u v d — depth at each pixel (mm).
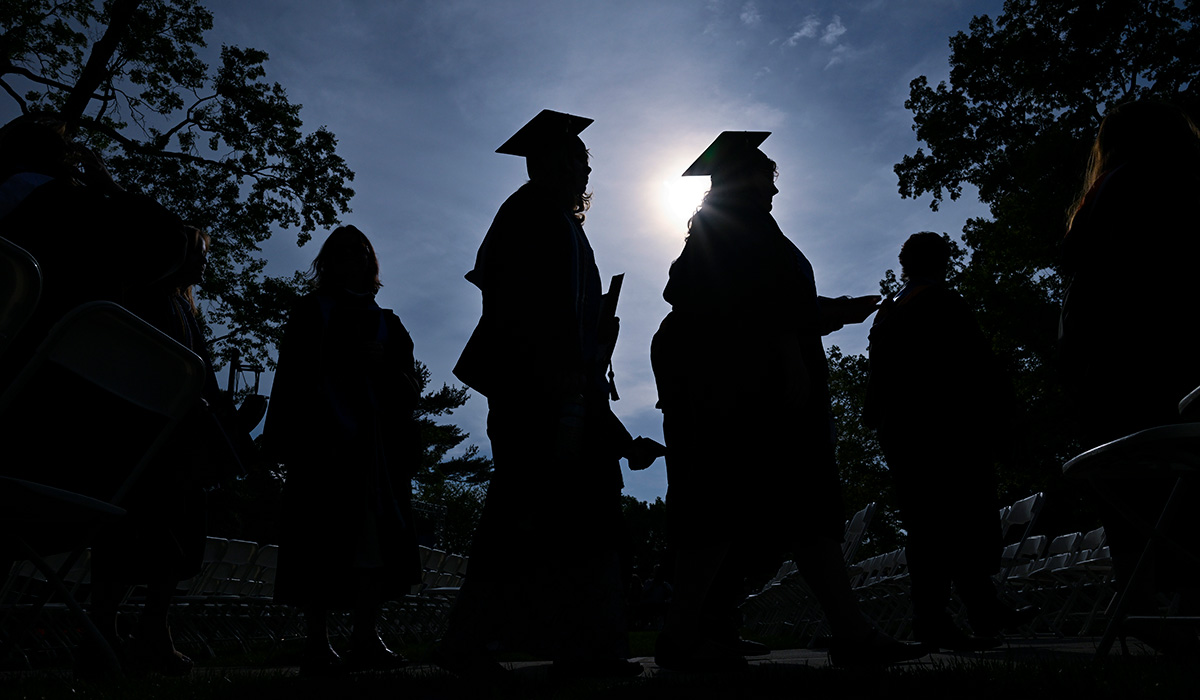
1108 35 20953
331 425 3936
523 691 2307
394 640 9453
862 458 31562
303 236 20375
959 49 23844
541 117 2881
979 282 22922
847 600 2969
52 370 2186
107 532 3416
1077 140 19844
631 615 13648
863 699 1928
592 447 2713
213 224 19359
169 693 2316
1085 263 2697
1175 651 2447
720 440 3057
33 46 17469
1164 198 2586
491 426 2695
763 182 3326
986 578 4199
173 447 3521
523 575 2664
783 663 3436
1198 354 2471
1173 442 2039
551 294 2604
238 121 19062
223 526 23875
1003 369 4402
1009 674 2035
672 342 3375
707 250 3230
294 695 2275
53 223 2564
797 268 3207
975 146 23875
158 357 2461
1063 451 20469
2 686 2492
